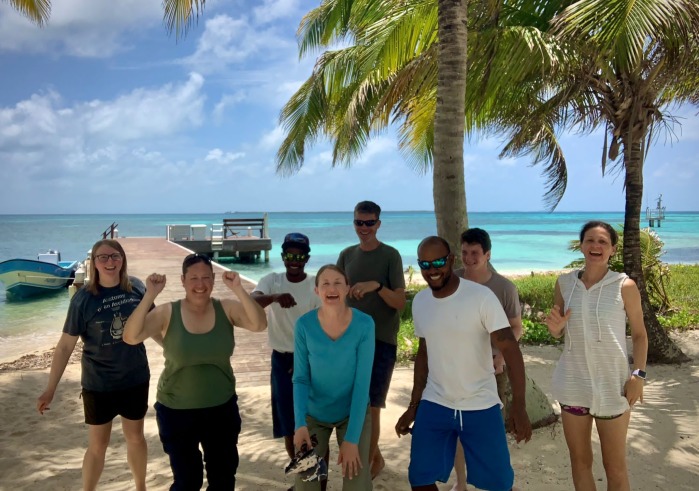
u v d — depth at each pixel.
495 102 8.39
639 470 4.41
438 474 3.06
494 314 2.99
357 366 3.22
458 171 5.43
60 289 20.61
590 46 6.62
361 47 10.79
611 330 3.18
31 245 54.25
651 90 7.72
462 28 5.46
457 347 3.03
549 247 44.31
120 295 3.54
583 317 3.23
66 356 3.46
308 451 3.03
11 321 14.77
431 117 11.05
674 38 6.36
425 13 8.51
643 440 5.00
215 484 3.31
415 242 49.16
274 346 4.00
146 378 3.66
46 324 14.27
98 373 3.48
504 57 6.74
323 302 3.19
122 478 4.36
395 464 4.53
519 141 9.58
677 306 11.69
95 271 3.49
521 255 36.78
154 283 3.14
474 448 3.05
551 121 9.06
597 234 3.25
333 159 12.78
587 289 3.29
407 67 8.15
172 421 3.22
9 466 4.67
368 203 4.13
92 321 3.44
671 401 6.13
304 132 12.25
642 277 8.07
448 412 3.06
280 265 29.06
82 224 139.00
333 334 3.24
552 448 4.75
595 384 3.19
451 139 5.42
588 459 3.34
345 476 3.18
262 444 5.05
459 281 3.11
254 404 6.21
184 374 3.21
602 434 3.24
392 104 9.51
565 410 3.33
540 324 10.05
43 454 4.94
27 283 19.27
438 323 3.06
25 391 6.79
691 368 7.61
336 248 41.56
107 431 3.59
